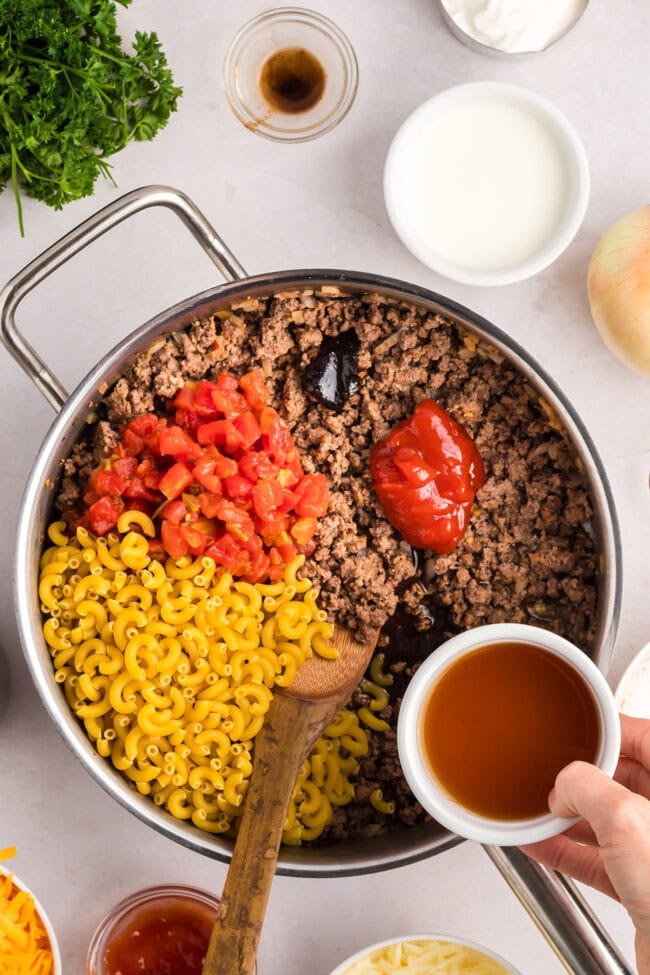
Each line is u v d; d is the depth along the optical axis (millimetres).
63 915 1123
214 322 1046
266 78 1131
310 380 1060
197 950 1105
